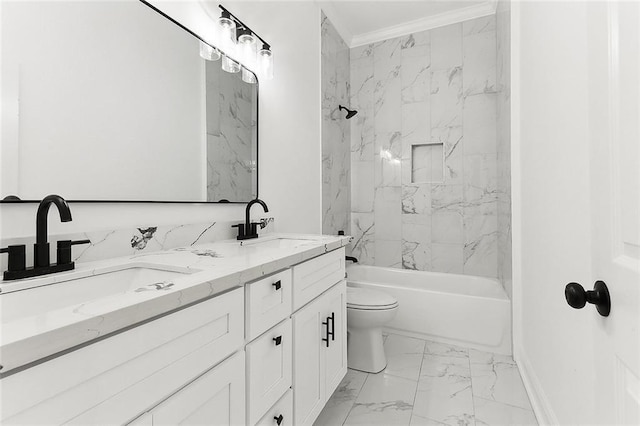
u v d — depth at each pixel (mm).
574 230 991
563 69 1076
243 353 825
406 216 2949
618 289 565
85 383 473
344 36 2959
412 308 2268
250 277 821
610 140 600
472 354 2016
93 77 979
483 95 2646
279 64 1953
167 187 1231
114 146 1040
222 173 1506
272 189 1893
